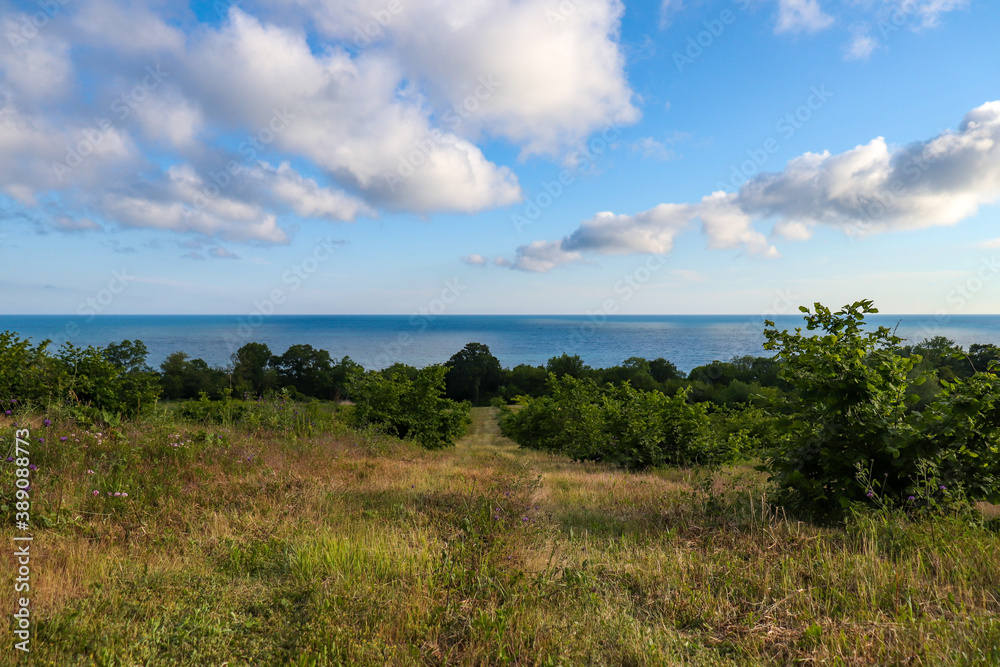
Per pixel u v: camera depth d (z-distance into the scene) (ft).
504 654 9.05
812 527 16.49
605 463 52.11
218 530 16.02
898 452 16.71
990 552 12.74
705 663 9.06
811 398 19.25
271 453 30.89
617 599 11.76
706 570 12.88
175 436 27.14
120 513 16.66
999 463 17.33
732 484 23.32
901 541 14.02
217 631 9.51
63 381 31.81
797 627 10.13
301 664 8.50
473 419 141.49
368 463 34.37
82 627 9.27
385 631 9.87
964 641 9.05
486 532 15.62
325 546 14.25
